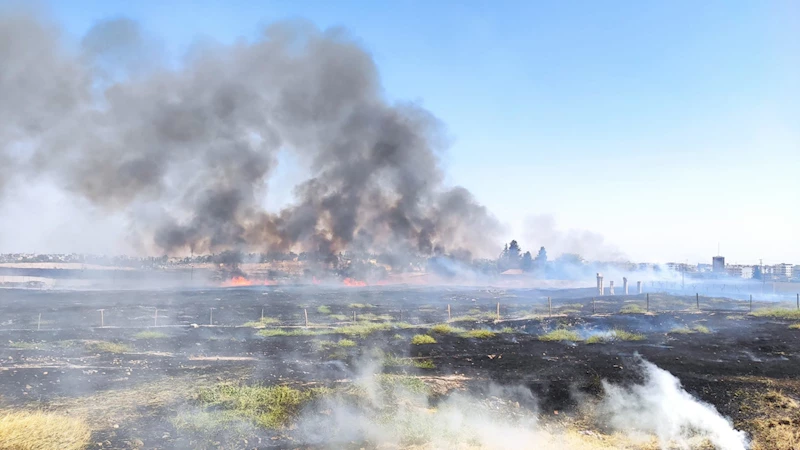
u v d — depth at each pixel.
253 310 33.69
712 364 16.98
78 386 14.07
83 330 23.56
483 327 26.20
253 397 13.17
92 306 33.53
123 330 23.95
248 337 22.78
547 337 22.23
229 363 17.47
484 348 20.45
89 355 18.00
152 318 28.59
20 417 11.02
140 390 13.86
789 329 22.66
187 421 11.52
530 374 16.31
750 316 27.08
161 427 11.25
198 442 10.62
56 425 10.72
